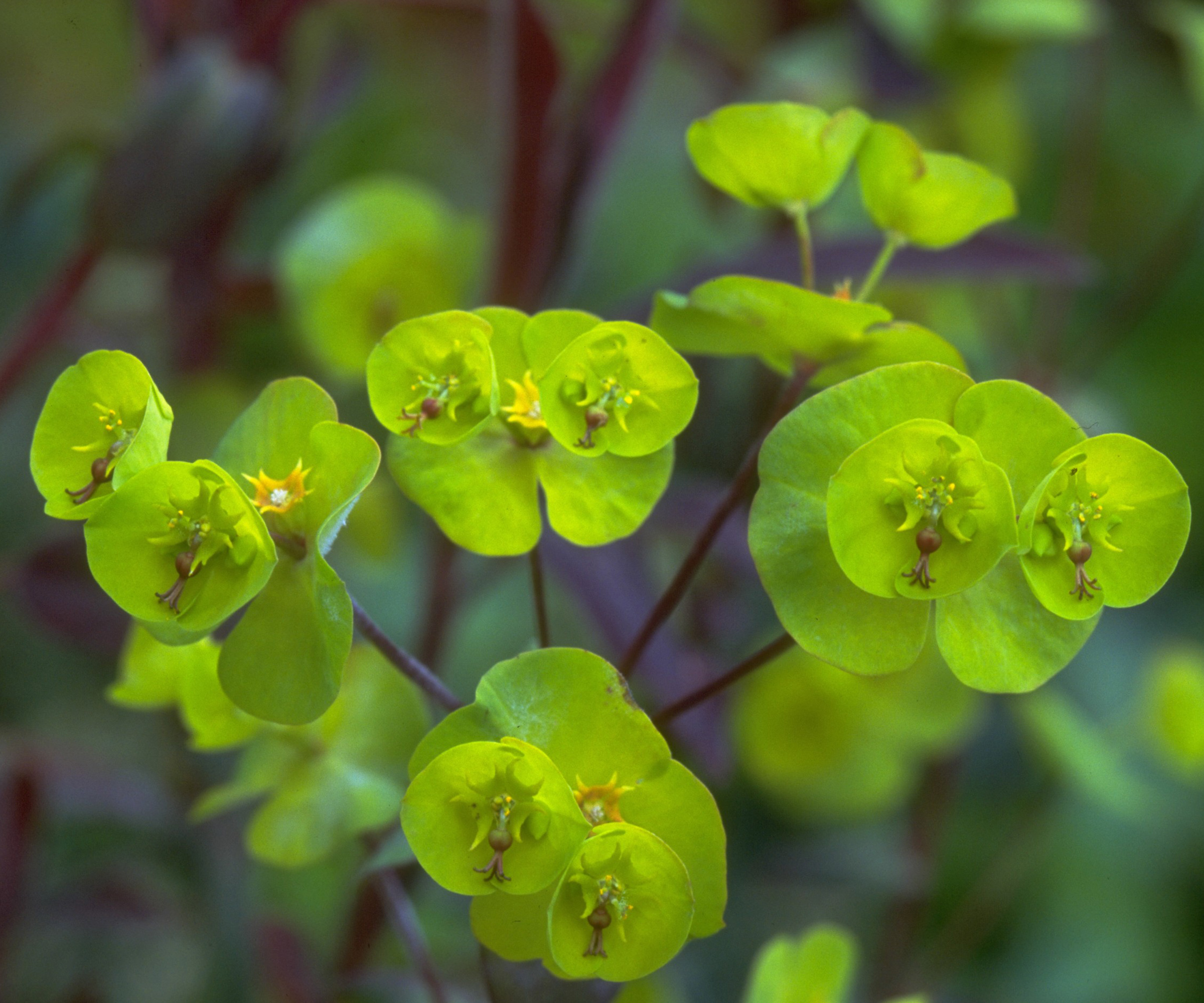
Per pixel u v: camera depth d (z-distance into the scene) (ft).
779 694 1.77
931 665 1.75
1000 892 1.88
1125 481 1.22
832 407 1.23
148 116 1.50
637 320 1.47
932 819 1.82
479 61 1.98
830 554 1.23
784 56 2.03
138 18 1.71
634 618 1.47
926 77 1.88
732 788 1.87
